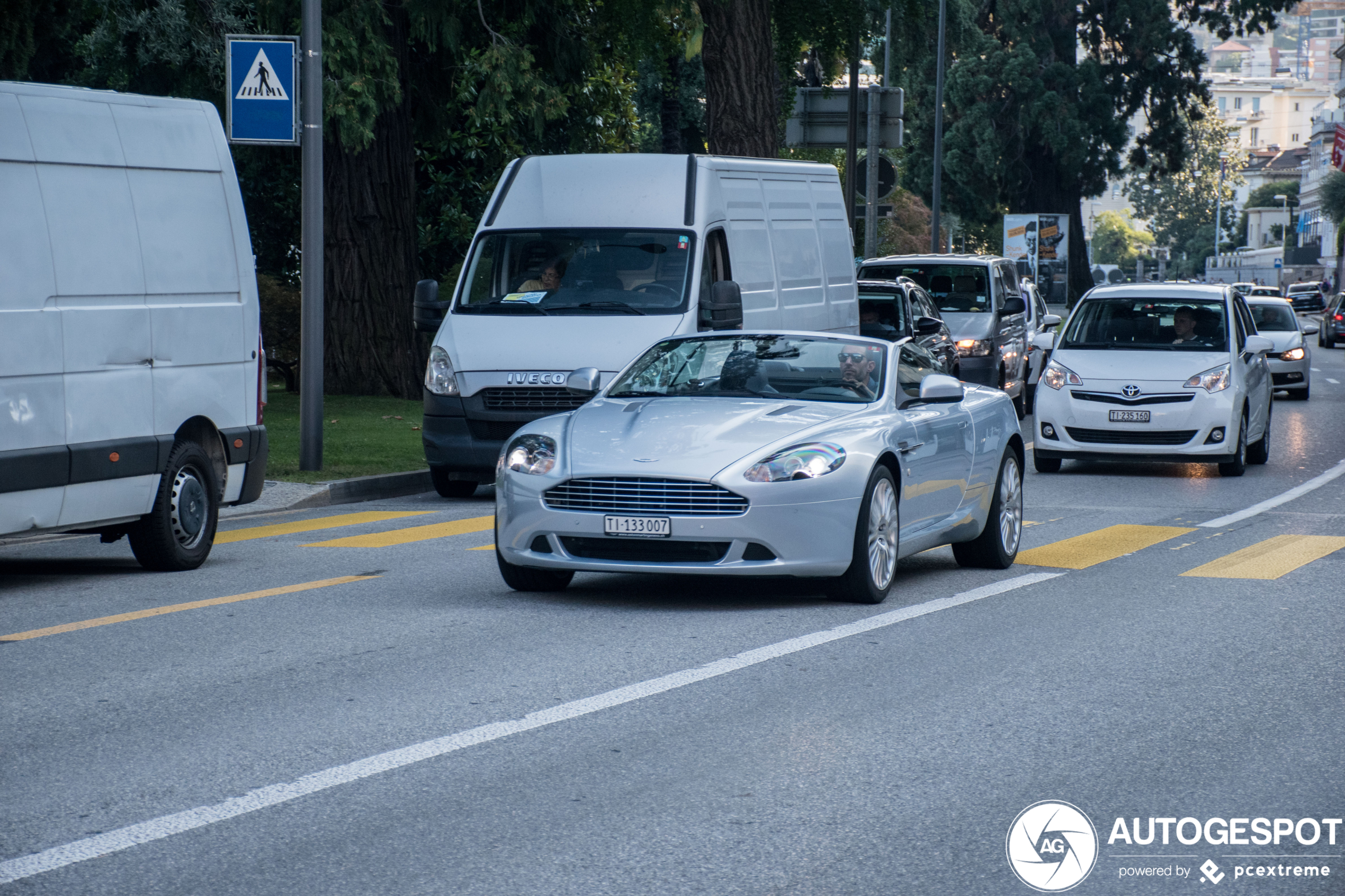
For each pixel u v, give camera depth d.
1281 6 59.09
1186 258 181.12
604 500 8.51
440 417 14.03
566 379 13.70
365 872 4.57
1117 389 16.64
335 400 22.89
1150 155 61.81
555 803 5.23
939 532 9.64
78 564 10.68
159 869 4.59
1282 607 9.01
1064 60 59.53
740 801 5.26
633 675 7.08
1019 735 6.12
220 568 10.34
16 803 5.20
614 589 9.43
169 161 10.08
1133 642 7.93
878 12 25.64
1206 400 16.45
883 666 7.32
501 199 15.19
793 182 16.97
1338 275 99.44
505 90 20.64
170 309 9.98
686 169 15.12
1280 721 6.38
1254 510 13.91
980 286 23.48
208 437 10.49
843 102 26.08
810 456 8.54
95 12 21.52
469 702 6.56
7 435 8.77
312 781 5.46
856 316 18.20
